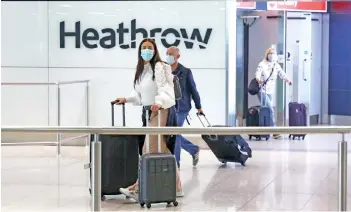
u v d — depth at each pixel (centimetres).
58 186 1030
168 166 873
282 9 1669
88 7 1524
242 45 1608
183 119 1141
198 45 1495
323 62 1933
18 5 1527
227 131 623
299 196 965
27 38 1534
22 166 1222
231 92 1495
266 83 1642
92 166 627
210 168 1220
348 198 946
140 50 923
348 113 1920
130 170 926
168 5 1499
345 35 1905
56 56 1535
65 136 1521
